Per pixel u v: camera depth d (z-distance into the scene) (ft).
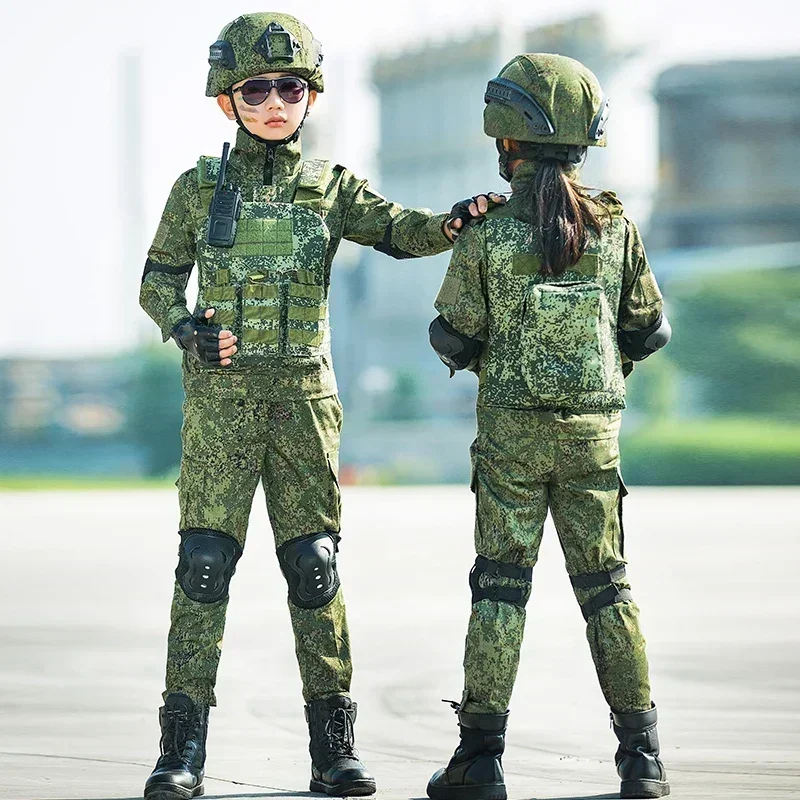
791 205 505.25
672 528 142.00
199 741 43.19
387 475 400.47
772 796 42.65
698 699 59.11
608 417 42.47
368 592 92.53
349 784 43.06
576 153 42.83
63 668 67.05
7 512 172.76
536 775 46.34
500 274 42.11
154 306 44.32
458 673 65.05
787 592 92.32
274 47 43.16
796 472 345.31
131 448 506.89
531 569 42.80
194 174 44.45
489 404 42.37
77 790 44.24
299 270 43.50
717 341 428.15
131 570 107.04
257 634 76.23
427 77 555.69
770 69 509.76
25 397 522.06
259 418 43.45
